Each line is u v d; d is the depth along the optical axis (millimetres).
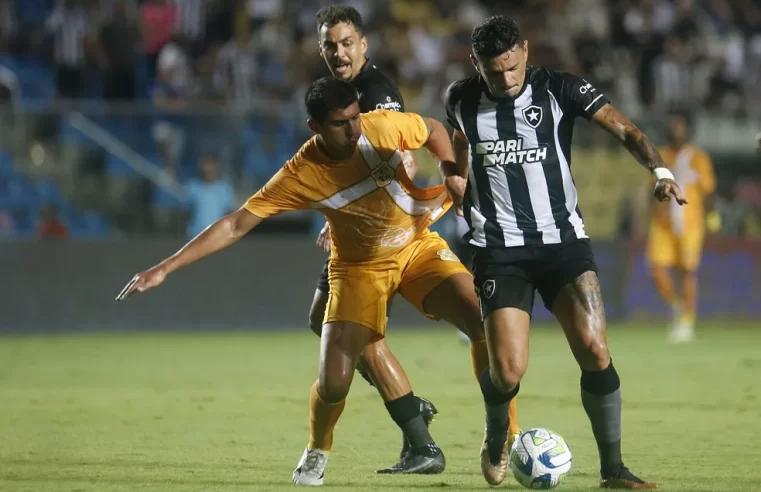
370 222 19297
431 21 77250
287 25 70938
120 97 64312
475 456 21875
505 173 18328
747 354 44406
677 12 75250
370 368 20047
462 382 35031
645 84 72125
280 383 35781
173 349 49000
